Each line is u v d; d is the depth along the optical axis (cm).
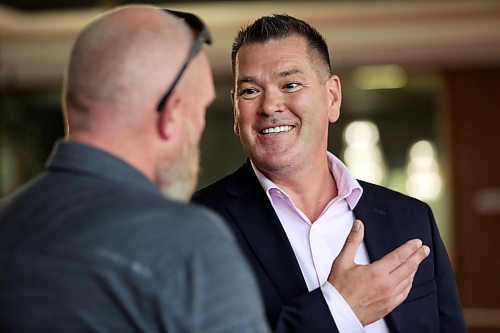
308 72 224
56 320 130
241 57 227
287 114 223
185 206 136
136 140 140
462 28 759
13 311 132
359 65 790
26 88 881
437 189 1086
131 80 137
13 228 138
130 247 129
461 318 235
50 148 929
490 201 805
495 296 798
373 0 686
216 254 130
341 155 1151
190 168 147
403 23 766
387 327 222
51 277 130
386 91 970
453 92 809
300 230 228
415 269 195
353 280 195
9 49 845
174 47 141
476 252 806
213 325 127
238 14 724
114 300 128
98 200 134
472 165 810
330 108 242
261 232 222
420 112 1103
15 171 901
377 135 1134
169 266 128
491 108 803
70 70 140
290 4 695
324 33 780
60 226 133
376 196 238
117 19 141
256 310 133
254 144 225
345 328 192
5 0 686
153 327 127
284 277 217
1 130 891
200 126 148
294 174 228
